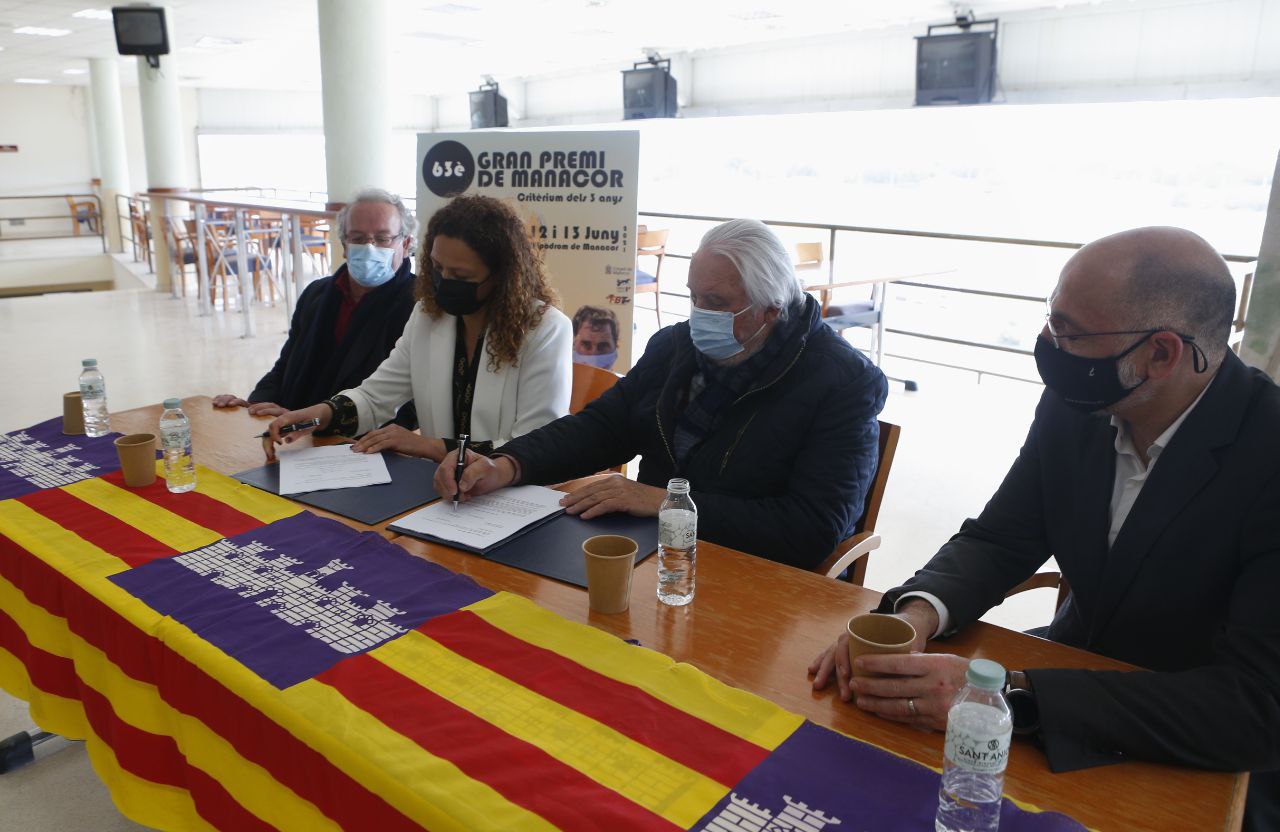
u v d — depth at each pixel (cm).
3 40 1050
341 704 102
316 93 1781
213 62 1274
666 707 104
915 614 122
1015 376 546
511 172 329
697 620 127
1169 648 122
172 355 611
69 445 199
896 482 385
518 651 116
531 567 141
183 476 172
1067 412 136
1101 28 802
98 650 133
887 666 104
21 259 1292
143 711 126
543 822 84
